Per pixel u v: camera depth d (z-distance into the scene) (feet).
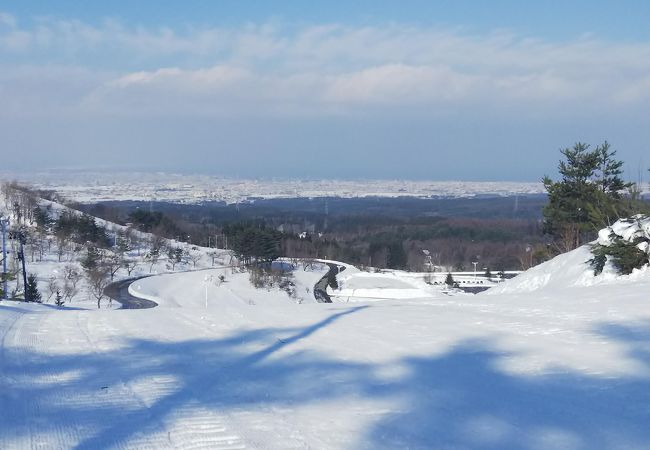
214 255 291.79
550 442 13.80
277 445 13.87
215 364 21.97
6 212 298.56
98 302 160.04
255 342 25.93
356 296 188.75
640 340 22.66
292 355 23.24
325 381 19.39
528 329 26.43
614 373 18.80
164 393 18.16
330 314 33.99
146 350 24.48
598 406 16.05
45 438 14.26
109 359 22.80
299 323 30.81
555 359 20.86
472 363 21.03
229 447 13.74
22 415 15.99
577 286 48.19
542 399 16.84
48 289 171.01
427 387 18.43
